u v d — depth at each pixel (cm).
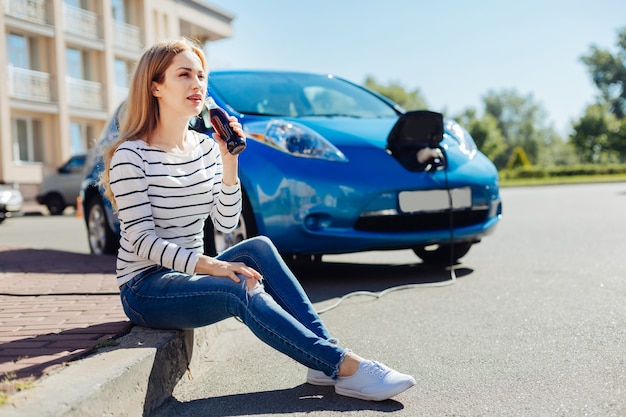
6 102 2153
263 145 396
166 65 232
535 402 206
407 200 396
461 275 436
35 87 2281
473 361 251
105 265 456
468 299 359
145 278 236
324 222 385
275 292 228
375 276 441
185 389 234
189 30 3167
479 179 428
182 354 238
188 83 231
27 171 2242
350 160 394
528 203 1263
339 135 409
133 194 228
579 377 227
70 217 1550
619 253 507
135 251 230
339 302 354
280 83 487
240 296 214
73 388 177
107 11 2594
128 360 202
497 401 209
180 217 239
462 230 421
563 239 620
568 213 952
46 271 433
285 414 204
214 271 220
